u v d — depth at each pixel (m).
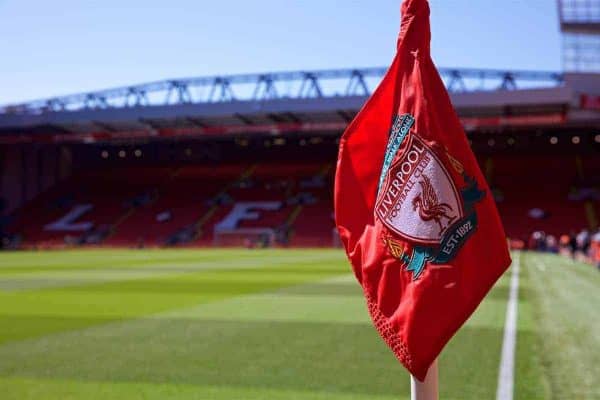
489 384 5.66
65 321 10.12
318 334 8.66
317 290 15.58
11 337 8.52
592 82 43.62
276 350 7.46
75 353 7.32
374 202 2.35
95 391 5.56
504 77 53.69
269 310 11.50
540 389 5.45
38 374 6.23
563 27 41.72
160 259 33.62
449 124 2.16
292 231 56.41
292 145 70.81
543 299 12.60
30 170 67.75
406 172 2.19
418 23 2.26
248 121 57.31
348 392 5.50
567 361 6.55
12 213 65.44
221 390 5.58
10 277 20.67
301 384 5.79
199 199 64.25
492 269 2.09
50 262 30.95
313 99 51.56
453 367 6.37
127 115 55.56
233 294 14.62
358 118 2.37
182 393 5.50
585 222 50.12
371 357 7.00
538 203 53.56
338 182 2.40
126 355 7.19
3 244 59.69
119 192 67.69
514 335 8.25
